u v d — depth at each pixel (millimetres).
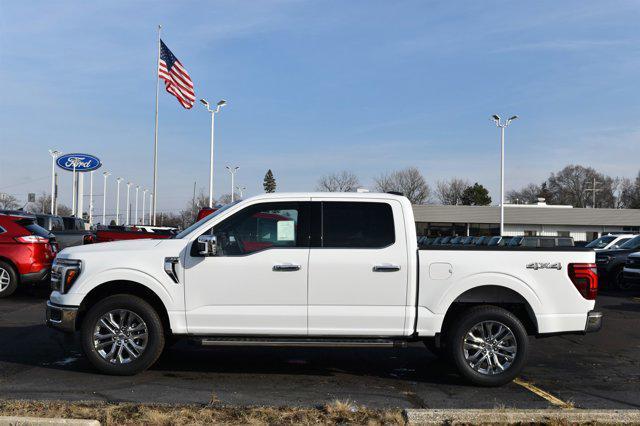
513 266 6645
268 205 6848
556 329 6672
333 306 6582
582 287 6707
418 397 6258
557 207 65812
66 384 6461
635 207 114562
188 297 6641
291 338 6633
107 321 6750
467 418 5176
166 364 7578
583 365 8031
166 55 30906
